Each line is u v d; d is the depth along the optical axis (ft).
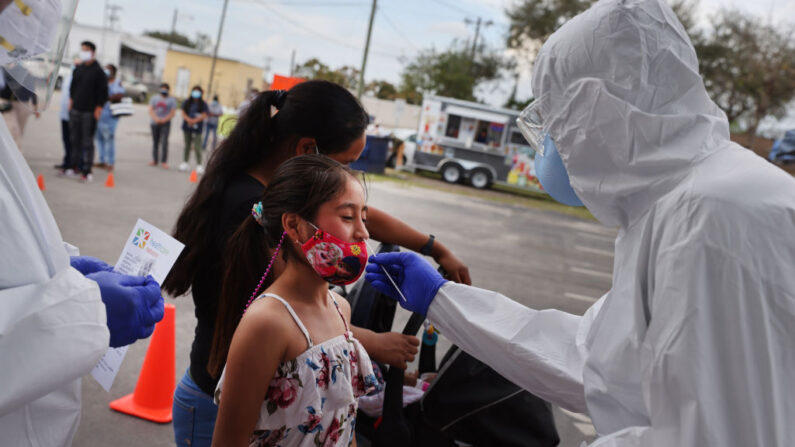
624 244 4.79
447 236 31.76
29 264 3.92
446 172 62.90
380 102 123.34
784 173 4.26
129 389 11.48
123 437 10.01
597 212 5.05
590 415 4.73
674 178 4.52
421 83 114.52
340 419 4.88
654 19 4.74
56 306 3.91
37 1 3.88
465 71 110.73
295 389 4.59
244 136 5.73
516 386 6.11
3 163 3.88
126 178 33.40
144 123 76.64
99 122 34.76
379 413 6.45
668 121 4.58
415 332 6.13
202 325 5.87
